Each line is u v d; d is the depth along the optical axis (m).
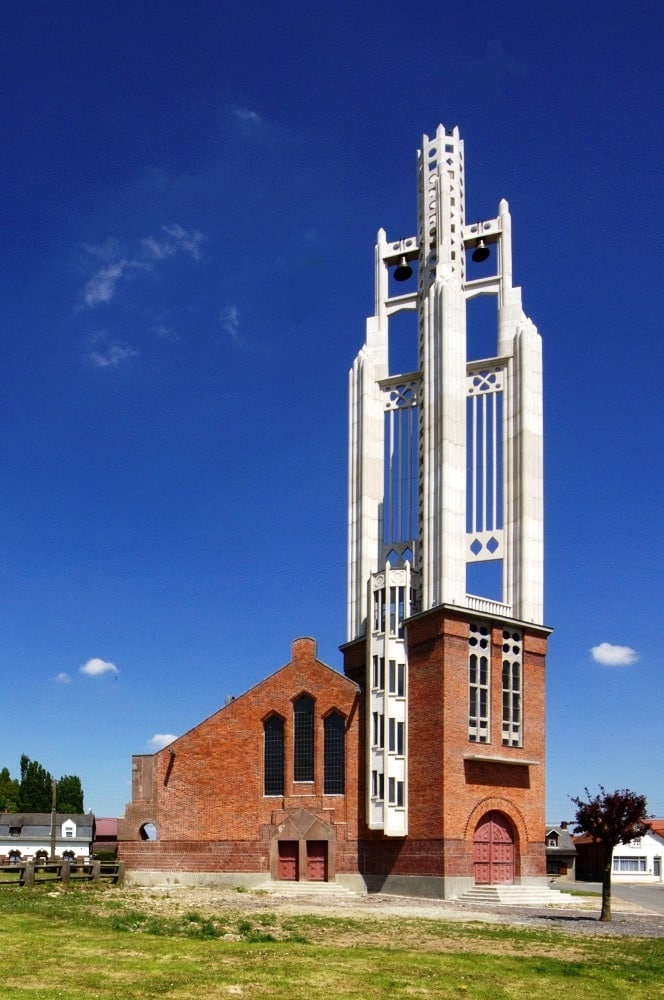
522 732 52.72
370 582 55.25
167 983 18.31
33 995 16.75
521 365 57.38
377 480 60.81
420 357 59.81
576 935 29.66
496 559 55.94
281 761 56.78
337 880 53.50
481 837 50.41
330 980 19.25
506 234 60.12
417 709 51.78
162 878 56.53
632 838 36.06
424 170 62.31
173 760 58.09
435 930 30.08
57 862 51.31
